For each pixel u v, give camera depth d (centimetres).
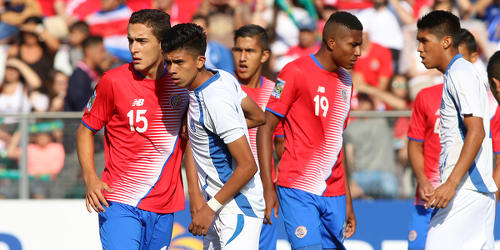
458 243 1460
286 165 1644
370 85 2831
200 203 1512
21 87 2847
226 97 1255
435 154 1931
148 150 1433
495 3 3048
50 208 2297
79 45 2897
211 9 3014
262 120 1411
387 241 2302
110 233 1426
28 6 3019
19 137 2295
